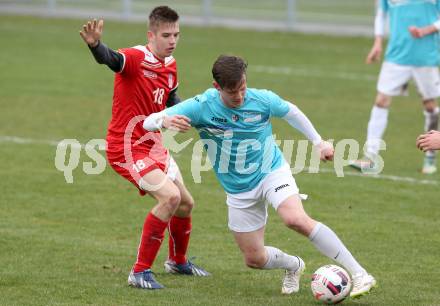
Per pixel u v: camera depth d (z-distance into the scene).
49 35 78.62
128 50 20.77
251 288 20.64
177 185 21.44
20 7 98.25
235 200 19.69
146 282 20.41
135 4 99.81
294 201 19.09
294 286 20.27
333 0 104.00
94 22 19.95
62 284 20.61
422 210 28.50
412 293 20.16
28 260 22.64
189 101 19.48
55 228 26.02
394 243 24.73
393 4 34.38
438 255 23.58
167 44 20.84
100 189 30.92
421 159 36.38
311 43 75.62
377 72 61.19
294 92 52.91
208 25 87.06
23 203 28.86
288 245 24.56
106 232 25.78
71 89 52.75
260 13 93.38
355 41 76.81
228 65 18.48
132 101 20.92
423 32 33.53
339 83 56.44
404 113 47.19
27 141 38.78
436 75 34.59
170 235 21.78
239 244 20.03
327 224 26.72
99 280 21.02
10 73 58.19
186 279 21.48
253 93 19.47
